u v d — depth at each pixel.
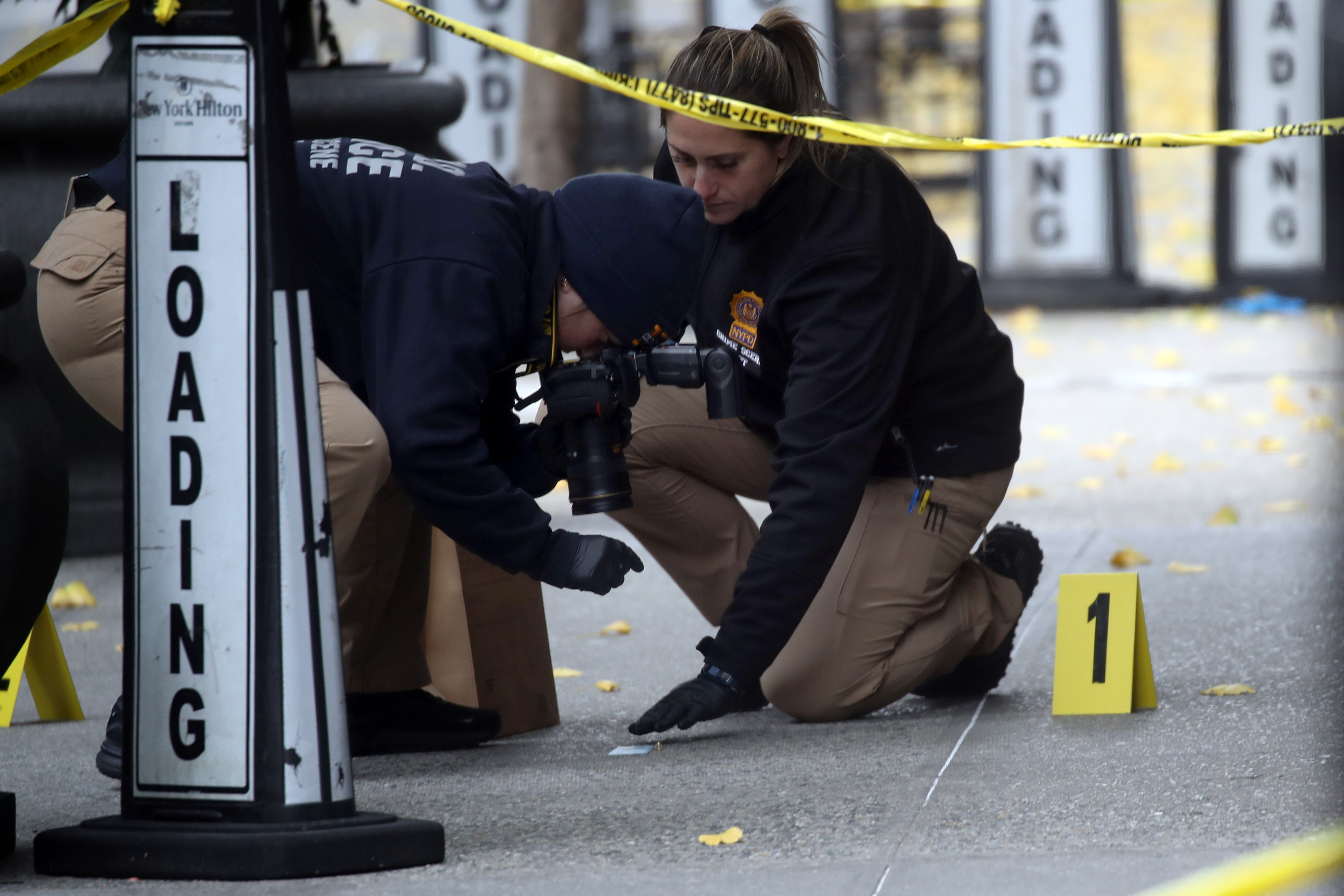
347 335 9.92
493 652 12.15
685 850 8.49
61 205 21.34
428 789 10.36
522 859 8.40
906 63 70.19
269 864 7.91
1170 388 37.59
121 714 9.97
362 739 11.66
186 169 7.91
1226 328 49.47
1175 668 13.39
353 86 21.48
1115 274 55.38
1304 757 9.93
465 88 22.19
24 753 11.95
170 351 7.96
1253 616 15.31
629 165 64.50
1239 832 8.33
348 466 9.62
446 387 9.14
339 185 9.54
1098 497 24.61
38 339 21.55
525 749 11.73
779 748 11.27
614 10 65.81
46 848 8.21
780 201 11.59
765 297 11.87
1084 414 34.38
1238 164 55.00
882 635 12.05
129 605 8.11
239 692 8.02
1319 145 54.38
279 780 8.03
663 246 9.80
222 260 7.90
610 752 11.48
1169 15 85.00
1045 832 8.52
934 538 12.14
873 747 11.11
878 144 9.95
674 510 13.01
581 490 10.42
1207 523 22.02
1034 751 10.63
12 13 30.05
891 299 11.31
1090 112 54.25
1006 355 12.56
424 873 8.12
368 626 11.46
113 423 10.53
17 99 20.88
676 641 16.34
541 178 42.03
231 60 7.86
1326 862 6.51
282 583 7.97
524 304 9.73
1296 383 37.09
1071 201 55.00
